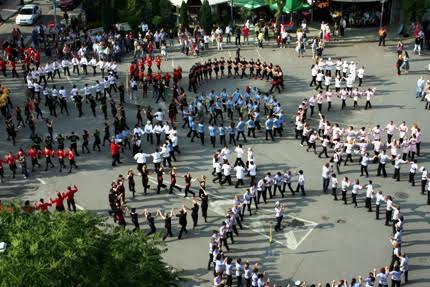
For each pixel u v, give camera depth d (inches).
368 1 2498.8
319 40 2327.8
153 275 937.5
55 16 2596.0
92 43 2432.3
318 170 1680.6
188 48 2417.6
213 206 1541.6
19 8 2965.1
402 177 1642.5
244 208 1501.0
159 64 2193.7
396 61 2310.5
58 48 2406.5
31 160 1743.4
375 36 2549.2
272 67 2159.2
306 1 2476.6
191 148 1803.6
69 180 1663.4
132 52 2472.9
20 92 2135.8
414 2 2412.6
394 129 1836.9
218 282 1235.9
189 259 1362.0
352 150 1697.8
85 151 1793.8
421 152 1747.0
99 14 2699.3
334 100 2042.3
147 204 1551.4
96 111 2009.1
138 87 2155.5
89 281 840.9
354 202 1524.4
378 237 1422.2
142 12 2598.4
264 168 1689.2
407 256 1355.8
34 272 804.6
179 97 1956.2
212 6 2664.9
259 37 2452.0
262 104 1996.8
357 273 1314.0
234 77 2235.5
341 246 1395.2
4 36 2623.0
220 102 1916.8
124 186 1624.0
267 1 2481.5
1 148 1809.8
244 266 1267.2
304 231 1446.9
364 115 1940.2
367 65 2283.5
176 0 2615.7
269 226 1466.5
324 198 1565.0
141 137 1873.8
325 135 1718.8
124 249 928.3
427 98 1950.1
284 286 1278.3
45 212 983.0
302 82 2167.8
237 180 1621.6
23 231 903.7
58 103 2026.3
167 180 1653.5
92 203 1561.3
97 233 941.2
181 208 1503.4
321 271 1321.4
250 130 1841.8
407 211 1505.9
